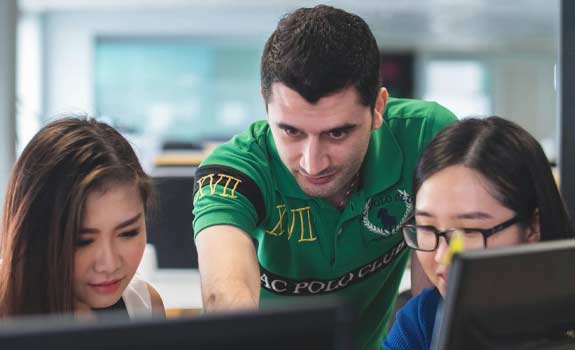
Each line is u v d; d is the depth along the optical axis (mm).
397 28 7637
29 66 7316
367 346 1826
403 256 1767
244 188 1443
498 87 8055
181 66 7508
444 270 1210
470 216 1202
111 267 1258
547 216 1251
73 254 1223
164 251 2420
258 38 7488
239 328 680
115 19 7395
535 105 8102
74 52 7398
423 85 7953
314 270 1616
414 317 1480
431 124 1623
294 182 1510
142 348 660
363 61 1303
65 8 7230
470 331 850
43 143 1244
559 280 890
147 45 7465
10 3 2594
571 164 1833
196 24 7441
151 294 1651
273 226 1546
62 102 7430
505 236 1216
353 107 1303
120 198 1254
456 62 7996
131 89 7500
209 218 1390
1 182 2486
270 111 1337
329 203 1537
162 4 7152
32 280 1230
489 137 1228
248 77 7555
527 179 1227
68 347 643
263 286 1658
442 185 1217
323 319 696
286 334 690
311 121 1282
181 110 7551
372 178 1566
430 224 1239
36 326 640
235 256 1308
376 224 1599
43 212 1218
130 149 1321
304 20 1301
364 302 1732
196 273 2436
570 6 1812
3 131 2576
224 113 7594
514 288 860
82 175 1217
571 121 1835
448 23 7660
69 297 1231
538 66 8062
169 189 2389
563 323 904
